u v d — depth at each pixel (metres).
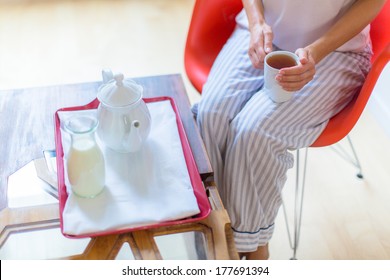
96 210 0.99
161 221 0.98
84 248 0.97
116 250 0.95
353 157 1.90
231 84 1.40
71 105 1.25
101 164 0.99
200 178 1.07
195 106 1.44
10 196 1.05
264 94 1.34
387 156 1.92
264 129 1.28
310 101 1.31
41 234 0.98
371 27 1.44
